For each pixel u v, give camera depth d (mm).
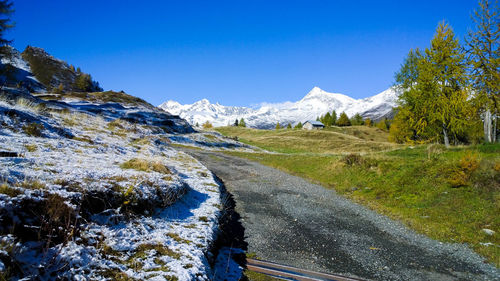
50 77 128125
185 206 9836
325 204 15023
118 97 85500
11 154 7520
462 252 9250
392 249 9547
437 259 8836
